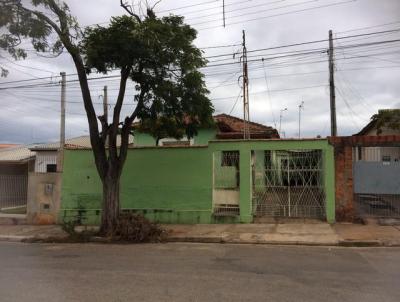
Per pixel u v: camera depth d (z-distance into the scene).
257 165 16.52
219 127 29.14
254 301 6.80
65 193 18.47
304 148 15.96
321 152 15.95
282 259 10.41
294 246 12.58
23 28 12.81
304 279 8.25
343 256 10.76
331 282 8.00
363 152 18.47
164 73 14.59
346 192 15.62
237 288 7.61
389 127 26.84
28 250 12.70
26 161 31.89
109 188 14.91
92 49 13.70
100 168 15.04
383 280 8.12
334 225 15.13
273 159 16.41
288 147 16.12
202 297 7.05
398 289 7.46
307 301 6.79
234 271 9.03
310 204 16.06
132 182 17.67
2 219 18.75
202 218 16.81
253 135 30.03
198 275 8.66
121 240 14.14
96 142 15.05
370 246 12.35
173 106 14.74
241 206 16.41
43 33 13.01
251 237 13.70
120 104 15.08
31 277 8.63
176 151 17.31
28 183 18.73
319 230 14.34
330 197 15.68
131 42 13.57
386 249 11.81
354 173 15.68
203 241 13.79
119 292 7.39
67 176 18.52
